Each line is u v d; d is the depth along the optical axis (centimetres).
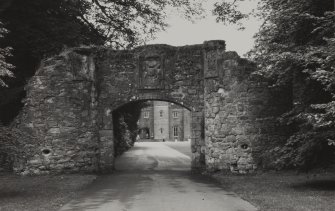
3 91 2361
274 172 2027
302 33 1658
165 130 9512
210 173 2069
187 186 1669
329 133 1434
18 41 2428
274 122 2064
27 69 2617
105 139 2230
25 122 2073
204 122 2202
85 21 3241
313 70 1568
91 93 2158
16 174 2030
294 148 1605
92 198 1384
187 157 3669
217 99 2069
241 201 1295
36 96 2080
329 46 1385
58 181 1789
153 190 1562
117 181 1839
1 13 2294
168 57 2245
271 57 1551
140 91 2242
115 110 2258
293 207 1141
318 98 1630
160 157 3669
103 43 3294
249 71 2059
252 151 2044
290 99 2105
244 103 2055
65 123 2086
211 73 2088
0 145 1435
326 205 1168
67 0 2759
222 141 2056
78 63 2127
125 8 3403
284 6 1661
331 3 1620
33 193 1473
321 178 1814
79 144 2102
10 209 1178
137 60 2245
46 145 2064
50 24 2531
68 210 1182
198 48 2238
